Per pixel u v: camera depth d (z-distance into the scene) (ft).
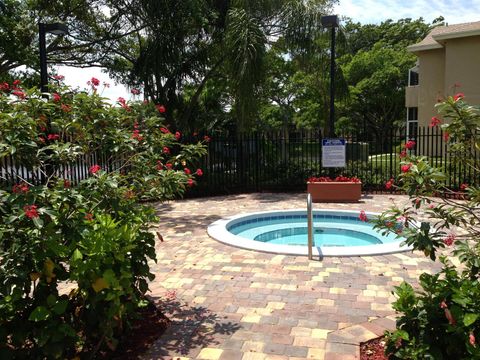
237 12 43.39
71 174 16.97
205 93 61.57
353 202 37.45
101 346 11.59
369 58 101.19
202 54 49.47
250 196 43.42
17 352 9.68
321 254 20.54
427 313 8.73
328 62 50.72
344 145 39.58
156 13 44.39
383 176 44.80
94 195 11.08
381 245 21.91
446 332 8.45
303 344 11.68
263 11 46.80
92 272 9.93
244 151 46.73
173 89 50.26
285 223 33.37
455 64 58.65
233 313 13.93
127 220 12.60
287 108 108.06
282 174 47.24
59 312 9.46
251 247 22.11
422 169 10.16
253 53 41.60
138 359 11.05
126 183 14.62
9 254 9.37
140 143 15.96
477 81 57.16
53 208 9.92
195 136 44.83
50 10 47.01
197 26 45.75
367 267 18.66
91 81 16.01
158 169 15.52
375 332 12.35
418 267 18.58
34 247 9.53
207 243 23.68
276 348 11.48
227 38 43.29
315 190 38.24
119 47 52.90
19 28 43.14
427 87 67.67
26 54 43.65
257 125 59.21
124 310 10.94
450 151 12.21
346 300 14.89
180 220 30.96
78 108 14.76
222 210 35.22
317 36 47.47
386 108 111.04
